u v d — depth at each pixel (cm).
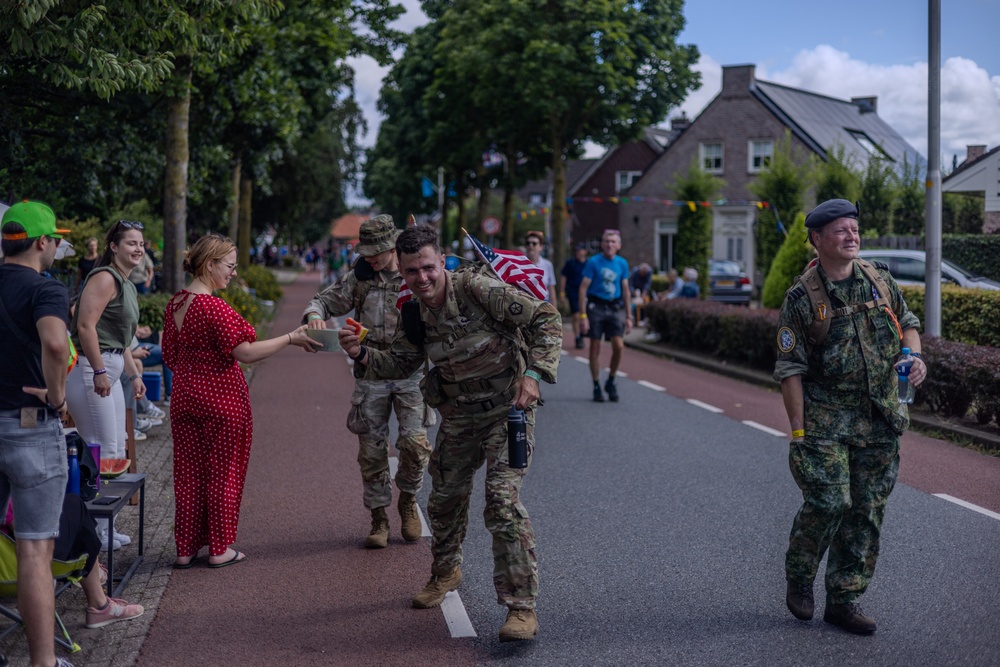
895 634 448
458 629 460
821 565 561
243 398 559
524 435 437
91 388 589
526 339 454
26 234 398
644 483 758
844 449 443
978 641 438
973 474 786
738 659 422
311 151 3862
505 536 438
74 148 1324
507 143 3488
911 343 449
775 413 1113
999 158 1397
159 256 2303
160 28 994
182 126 1312
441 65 3569
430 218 6831
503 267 449
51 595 392
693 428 1004
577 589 516
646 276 2627
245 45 1296
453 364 450
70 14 877
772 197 3225
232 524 559
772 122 4091
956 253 1612
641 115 2886
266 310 2602
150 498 703
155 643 444
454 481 470
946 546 584
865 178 2923
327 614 480
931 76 1166
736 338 1533
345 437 963
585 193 5178
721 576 535
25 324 389
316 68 2192
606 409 1130
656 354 1831
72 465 438
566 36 2753
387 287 575
